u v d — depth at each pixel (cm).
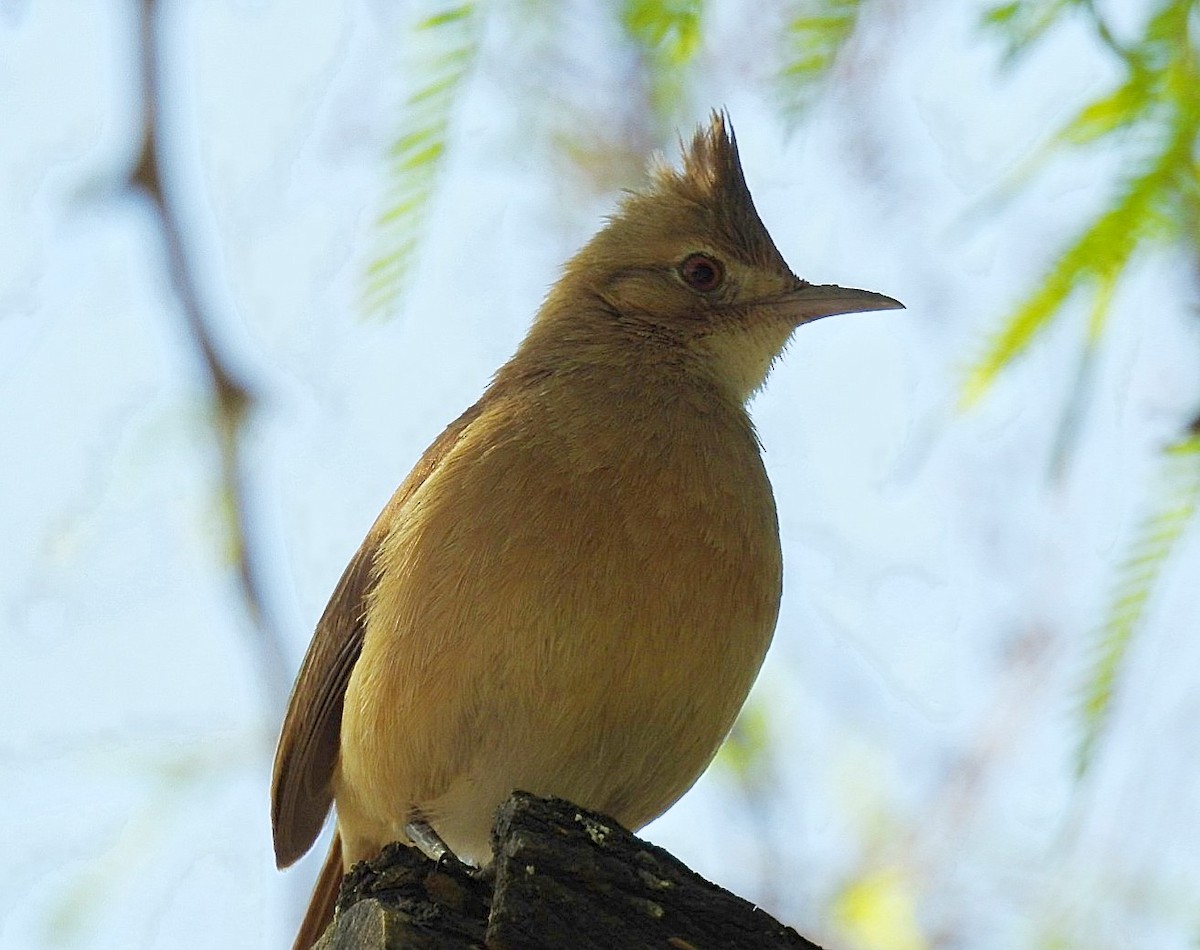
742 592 1030
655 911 690
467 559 989
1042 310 661
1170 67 656
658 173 1288
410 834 1070
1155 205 652
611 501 1000
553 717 990
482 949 676
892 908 1238
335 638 1148
